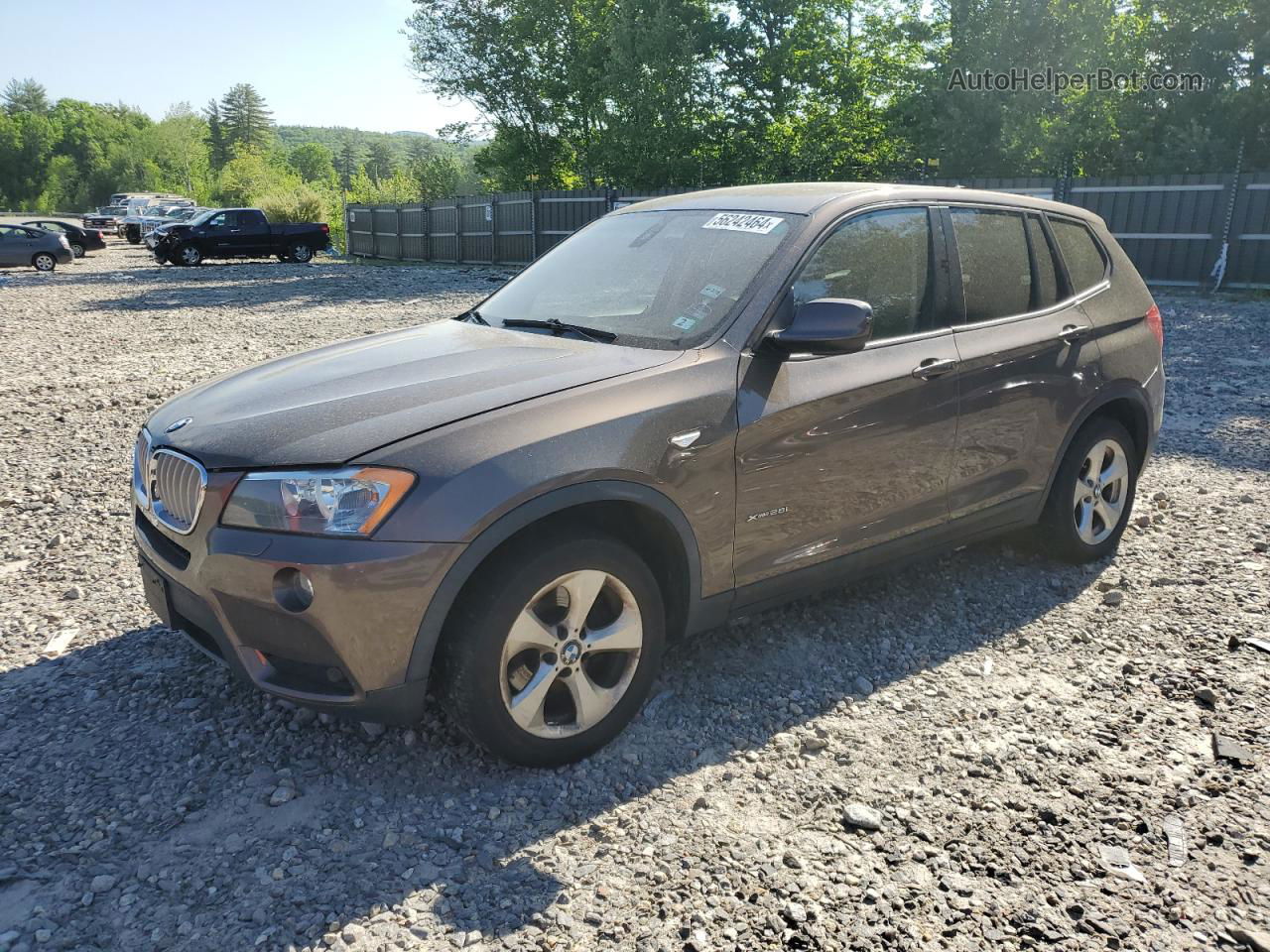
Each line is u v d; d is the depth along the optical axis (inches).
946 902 95.1
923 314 147.8
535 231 1134.4
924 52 1106.1
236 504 105.7
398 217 1424.7
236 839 104.3
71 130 5502.0
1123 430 180.5
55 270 1168.2
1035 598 166.6
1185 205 699.4
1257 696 133.3
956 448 149.5
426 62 1525.6
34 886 96.8
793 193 150.5
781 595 134.6
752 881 98.2
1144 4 913.5
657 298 136.9
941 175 1013.8
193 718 128.1
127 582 175.2
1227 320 534.0
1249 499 217.3
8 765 117.5
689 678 139.3
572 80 1414.9
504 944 89.7
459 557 102.6
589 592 113.4
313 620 101.2
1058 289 172.1
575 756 117.9
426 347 137.5
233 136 7091.5
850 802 110.7
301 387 124.0
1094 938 90.6
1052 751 121.1
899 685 137.9
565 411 111.8
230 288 877.2
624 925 92.2
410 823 107.2
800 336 122.6
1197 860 101.0
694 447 118.3
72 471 248.2
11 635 153.3
